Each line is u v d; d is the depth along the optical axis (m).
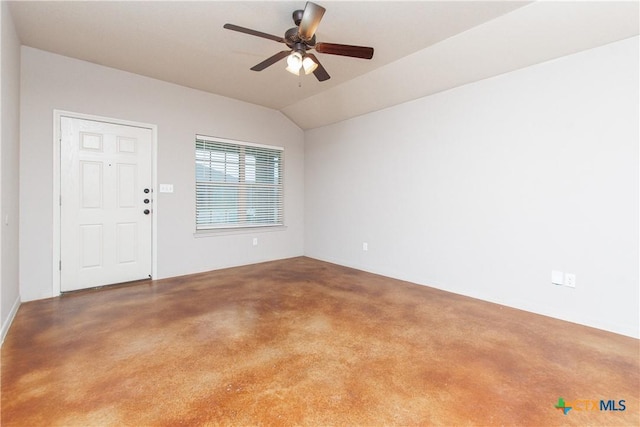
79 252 3.51
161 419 1.52
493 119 3.26
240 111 4.84
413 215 4.04
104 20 2.68
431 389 1.78
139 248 3.94
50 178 3.29
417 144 3.98
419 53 3.23
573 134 2.74
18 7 2.48
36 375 1.86
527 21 2.57
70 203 3.43
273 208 5.41
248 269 4.71
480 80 3.34
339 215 5.09
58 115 3.32
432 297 3.45
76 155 3.46
